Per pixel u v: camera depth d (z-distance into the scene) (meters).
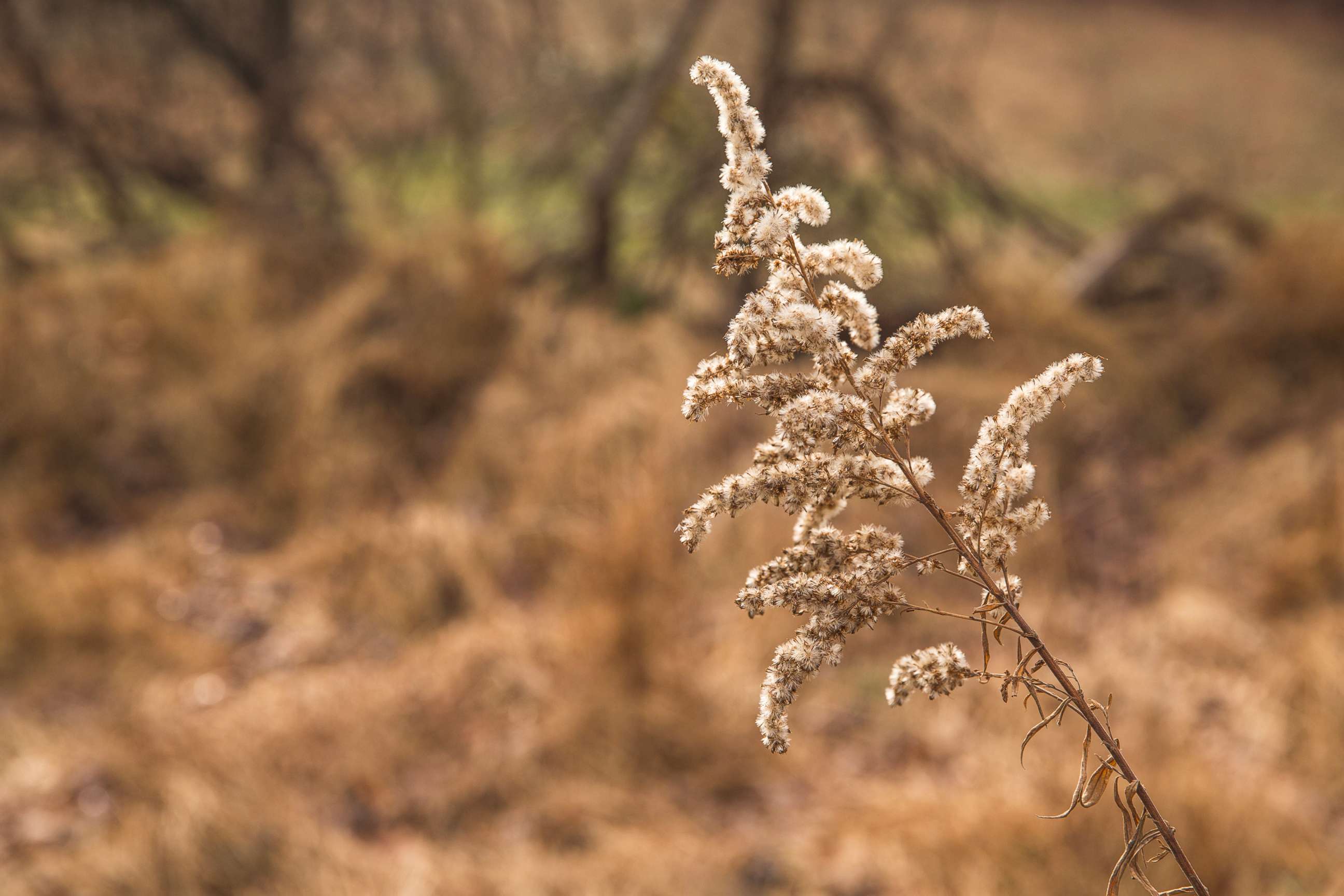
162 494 5.41
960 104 7.30
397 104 7.79
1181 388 5.54
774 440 0.94
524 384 5.70
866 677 4.12
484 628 4.23
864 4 7.48
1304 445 4.87
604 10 7.97
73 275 6.49
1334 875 2.83
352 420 5.54
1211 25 19.61
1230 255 6.51
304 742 3.65
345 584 4.73
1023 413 0.95
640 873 3.12
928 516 4.70
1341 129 14.67
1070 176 11.79
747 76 6.70
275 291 6.37
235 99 7.68
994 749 3.58
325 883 2.98
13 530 4.98
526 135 7.70
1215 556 4.57
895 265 6.23
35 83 6.95
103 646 4.27
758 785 3.59
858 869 3.09
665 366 5.59
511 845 3.29
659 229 6.61
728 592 4.48
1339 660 3.74
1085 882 2.83
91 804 3.37
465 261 6.25
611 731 3.66
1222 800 3.00
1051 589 4.57
